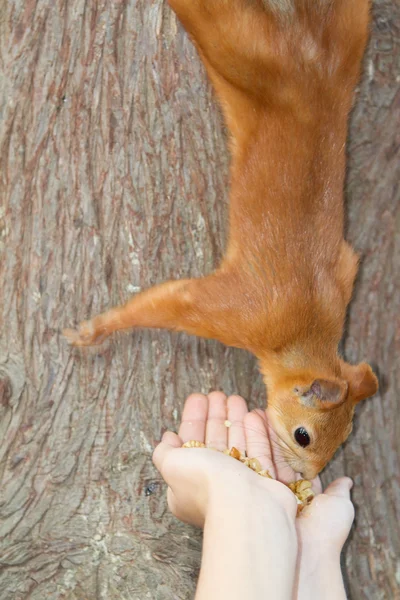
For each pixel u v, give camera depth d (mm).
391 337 748
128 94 710
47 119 708
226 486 623
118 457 703
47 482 699
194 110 717
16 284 710
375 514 729
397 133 755
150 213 713
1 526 695
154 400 712
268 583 582
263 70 710
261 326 716
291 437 718
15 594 688
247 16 710
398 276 751
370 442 738
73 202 709
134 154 710
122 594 686
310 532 660
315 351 721
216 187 722
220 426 715
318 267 719
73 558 691
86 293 708
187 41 714
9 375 705
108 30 708
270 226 715
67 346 708
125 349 714
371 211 755
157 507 698
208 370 725
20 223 710
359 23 725
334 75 716
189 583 687
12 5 709
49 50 708
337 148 720
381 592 720
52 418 704
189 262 719
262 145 717
